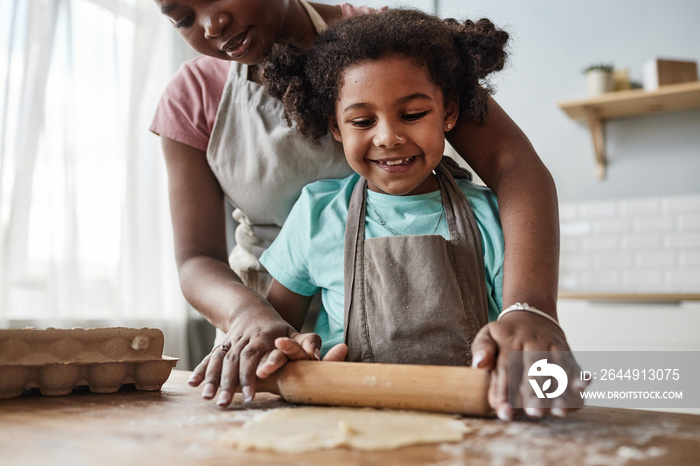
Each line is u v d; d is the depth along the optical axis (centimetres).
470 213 86
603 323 207
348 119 83
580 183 260
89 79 212
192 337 248
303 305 99
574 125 261
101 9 215
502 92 271
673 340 198
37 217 192
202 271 93
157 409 66
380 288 82
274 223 110
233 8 86
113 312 212
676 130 249
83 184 208
